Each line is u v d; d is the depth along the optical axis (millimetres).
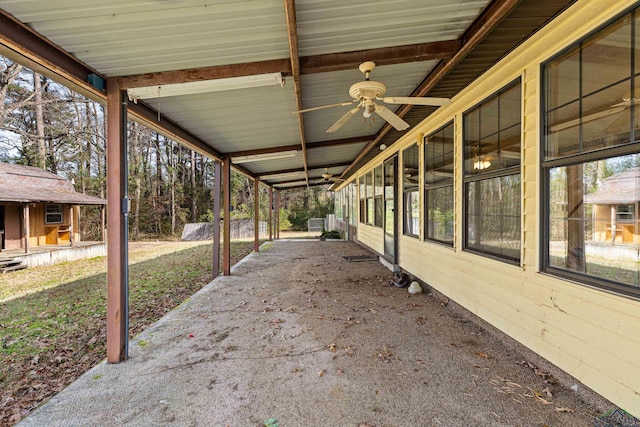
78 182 19469
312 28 2295
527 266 2635
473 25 2430
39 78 15852
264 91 3436
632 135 1806
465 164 3689
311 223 23578
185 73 2768
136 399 2180
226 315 3914
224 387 2314
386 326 3436
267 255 9234
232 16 2041
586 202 2137
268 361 2699
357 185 11547
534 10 2072
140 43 2287
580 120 2135
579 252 2191
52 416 2008
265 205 27109
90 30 2080
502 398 2109
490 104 3186
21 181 11422
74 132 18297
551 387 2223
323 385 2314
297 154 6840
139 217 21328
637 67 1770
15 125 17109
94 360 3172
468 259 3607
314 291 5004
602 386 1952
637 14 1757
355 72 3260
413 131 5277
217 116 4062
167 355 2846
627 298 1804
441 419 1915
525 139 2635
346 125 5305
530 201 2596
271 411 2027
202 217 23609
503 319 2973
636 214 1828
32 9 1821
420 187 5039
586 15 2023
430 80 3352
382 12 2166
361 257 8453
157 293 5777
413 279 5473
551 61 2363
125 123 2912
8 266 8680
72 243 11789
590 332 2039
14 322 4297
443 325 3445
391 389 2244
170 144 23312
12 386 2689
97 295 5777
